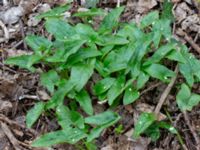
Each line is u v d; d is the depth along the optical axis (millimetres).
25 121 830
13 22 978
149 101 822
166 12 900
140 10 949
